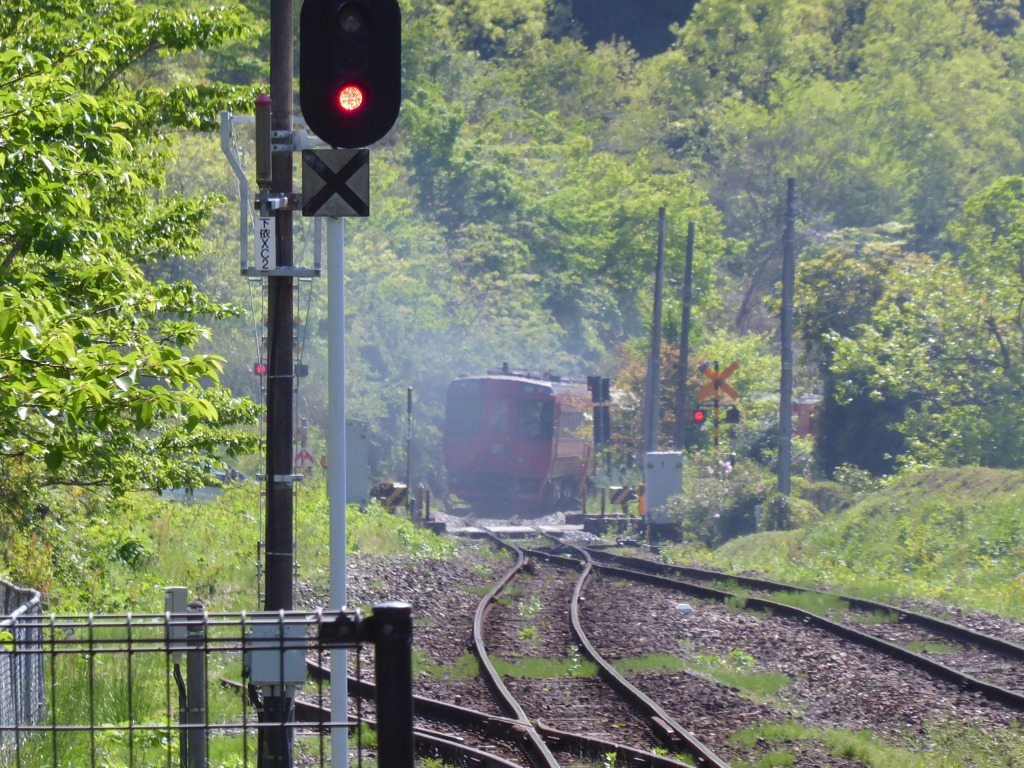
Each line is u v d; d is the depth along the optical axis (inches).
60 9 1657.2
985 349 4707.2
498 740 1327.5
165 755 1096.8
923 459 4616.1
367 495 4052.7
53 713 572.7
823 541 3400.6
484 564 3147.1
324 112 838.5
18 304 705.6
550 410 5482.3
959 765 1227.9
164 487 1647.4
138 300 1219.2
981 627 2094.0
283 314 1075.3
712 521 4192.9
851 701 1547.7
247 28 1755.7
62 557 2014.0
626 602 2460.6
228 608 2082.9
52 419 757.3
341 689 826.8
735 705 1501.0
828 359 5718.5
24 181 1010.7
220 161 4407.0
